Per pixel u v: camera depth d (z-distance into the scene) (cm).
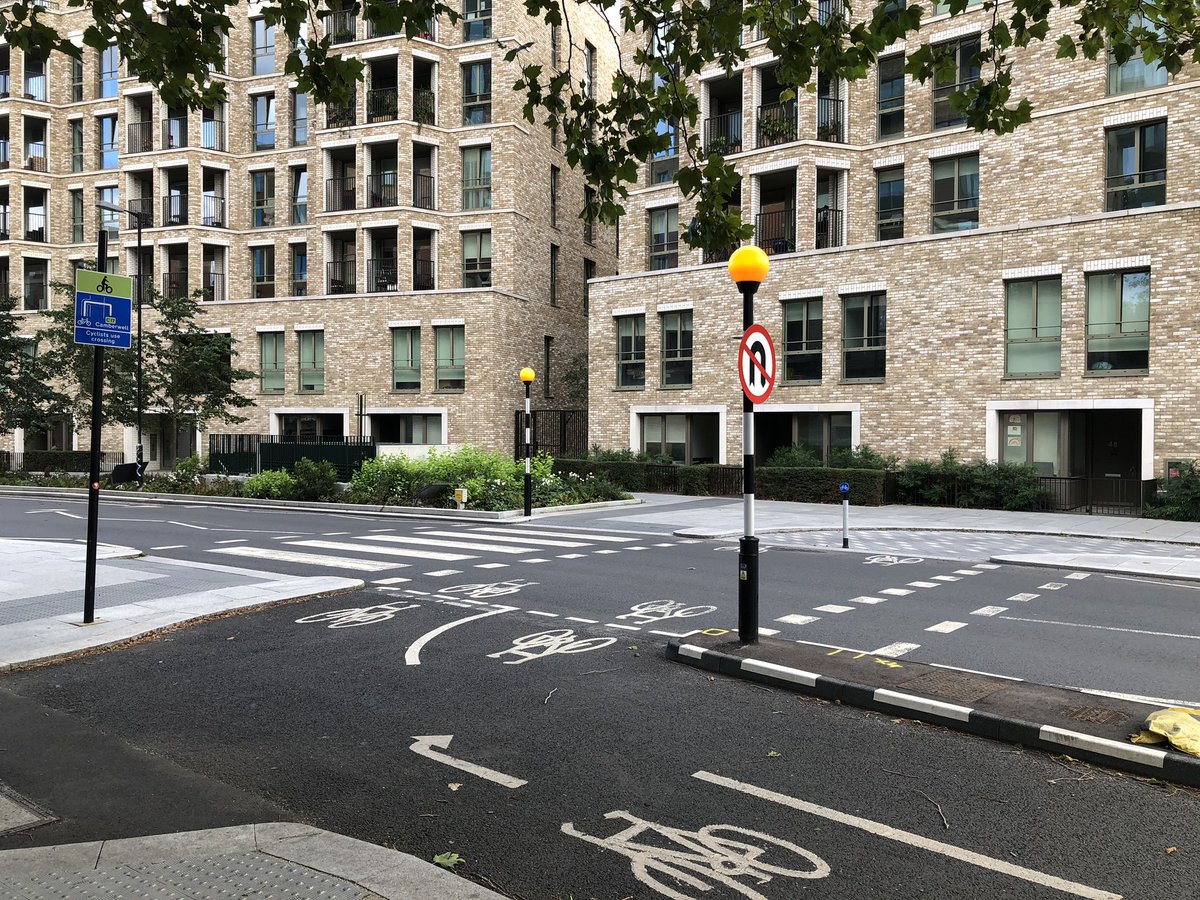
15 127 4241
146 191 4172
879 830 416
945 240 2441
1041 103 2375
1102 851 395
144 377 3216
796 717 588
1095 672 693
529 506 2053
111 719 585
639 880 368
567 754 518
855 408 2614
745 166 2875
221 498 2609
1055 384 2245
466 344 3481
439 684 667
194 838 392
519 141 3634
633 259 3231
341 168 3788
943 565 1330
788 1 666
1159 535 1673
